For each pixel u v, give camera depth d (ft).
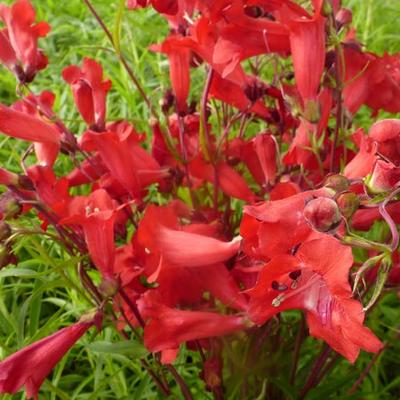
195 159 1.38
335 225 0.94
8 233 1.17
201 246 1.13
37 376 1.13
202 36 1.21
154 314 1.15
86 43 2.80
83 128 2.20
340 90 1.20
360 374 1.53
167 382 1.42
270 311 1.04
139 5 1.26
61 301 1.60
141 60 2.38
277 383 1.31
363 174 1.10
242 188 1.37
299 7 1.16
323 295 1.02
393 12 3.05
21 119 1.25
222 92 1.35
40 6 3.13
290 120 1.41
